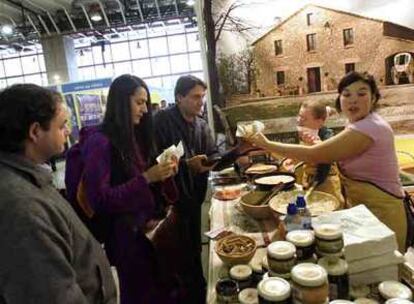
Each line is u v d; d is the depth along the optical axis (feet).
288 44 8.09
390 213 4.23
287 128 8.26
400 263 2.97
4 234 2.55
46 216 2.72
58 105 3.07
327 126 7.63
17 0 25.63
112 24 29.25
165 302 5.18
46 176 3.06
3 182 2.70
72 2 27.53
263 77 8.28
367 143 4.17
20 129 2.85
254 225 4.63
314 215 3.66
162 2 28.37
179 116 6.83
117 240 4.81
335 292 2.68
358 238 2.93
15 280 2.52
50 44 32.04
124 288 4.99
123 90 4.77
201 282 6.48
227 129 8.39
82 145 4.86
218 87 8.41
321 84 8.05
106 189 4.52
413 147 7.82
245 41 8.22
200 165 6.43
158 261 4.97
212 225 4.87
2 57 41.22
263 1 8.02
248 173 6.63
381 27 7.63
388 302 2.42
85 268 3.17
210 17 8.23
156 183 5.42
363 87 4.29
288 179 5.44
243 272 3.33
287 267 2.70
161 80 41.73
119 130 4.73
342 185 4.64
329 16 7.82
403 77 7.68
